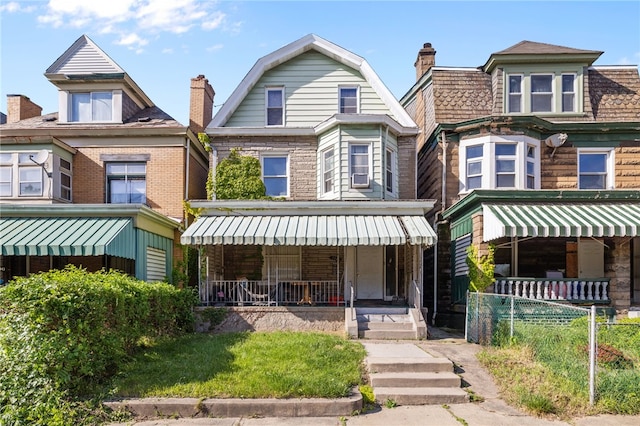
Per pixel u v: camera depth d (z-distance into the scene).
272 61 19.39
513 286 15.73
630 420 7.48
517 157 17.80
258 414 7.82
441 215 18.94
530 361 10.11
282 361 9.75
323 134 18.91
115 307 9.45
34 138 17.00
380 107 19.61
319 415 7.86
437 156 19.39
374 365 9.68
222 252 18.91
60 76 18.50
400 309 15.11
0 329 7.80
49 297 7.91
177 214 18.11
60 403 7.58
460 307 17.41
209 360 9.85
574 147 18.58
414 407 8.30
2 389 7.51
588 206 15.75
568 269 18.59
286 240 14.43
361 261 18.58
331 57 19.70
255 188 18.47
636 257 19.00
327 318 14.90
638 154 18.55
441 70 20.64
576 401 8.01
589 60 19.12
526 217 14.50
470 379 9.51
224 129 18.78
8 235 13.38
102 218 14.53
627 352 10.30
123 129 18.17
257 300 17.00
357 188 17.84
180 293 14.02
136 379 8.71
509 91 19.52
